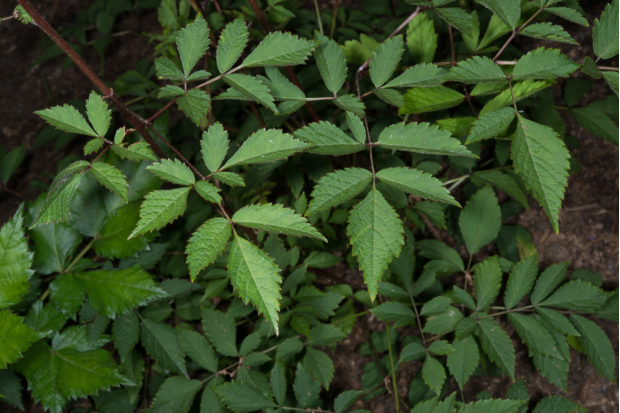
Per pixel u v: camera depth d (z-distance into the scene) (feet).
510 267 2.08
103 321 2.02
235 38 1.67
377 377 2.18
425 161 2.15
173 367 2.03
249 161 1.60
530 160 1.57
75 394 1.94
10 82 3.32
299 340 2.03
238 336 2.35
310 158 2.15
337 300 2.07
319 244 2.17
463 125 1.76
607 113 2.26
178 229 2.30
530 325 1.92
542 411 1.93
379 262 1.56
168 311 2.14
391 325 2.25
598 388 2.13
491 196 2.10
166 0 2.14
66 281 1.99
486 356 2.17
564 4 1.81
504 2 1.66
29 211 2.05
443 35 2.31
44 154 3.02
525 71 1.63
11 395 2.03
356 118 1.66
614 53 1.62
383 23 2.57
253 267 1.53
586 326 1.98
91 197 2.06
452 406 1.83
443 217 2.11
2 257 1.86
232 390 1.91
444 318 1.98
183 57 1.68
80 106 2.91
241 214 1.57
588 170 2.34
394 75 2.18
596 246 2.25
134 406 2.19
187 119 2.57
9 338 1.80
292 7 2.52
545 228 2.30
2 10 3.64
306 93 2.23
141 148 1.61
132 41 3.26
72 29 3.08
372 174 1.61
